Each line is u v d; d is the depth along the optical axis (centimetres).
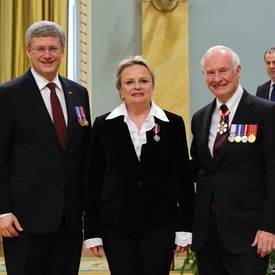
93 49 760
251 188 310
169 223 329
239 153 311
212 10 750
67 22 759
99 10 760
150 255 323
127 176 327
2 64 743
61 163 330
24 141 327
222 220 312
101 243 332
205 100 747
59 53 331
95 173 337
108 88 757
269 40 746
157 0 741
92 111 756
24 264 321
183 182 337
